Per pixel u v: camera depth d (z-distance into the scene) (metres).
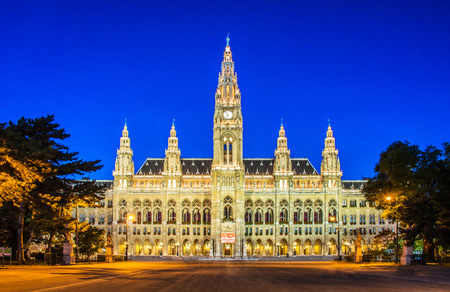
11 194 68.19
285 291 39.09
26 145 71.75
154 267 85.81
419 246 127.50
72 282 47.66
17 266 74.56
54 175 82.94
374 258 109.56
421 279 50.53
